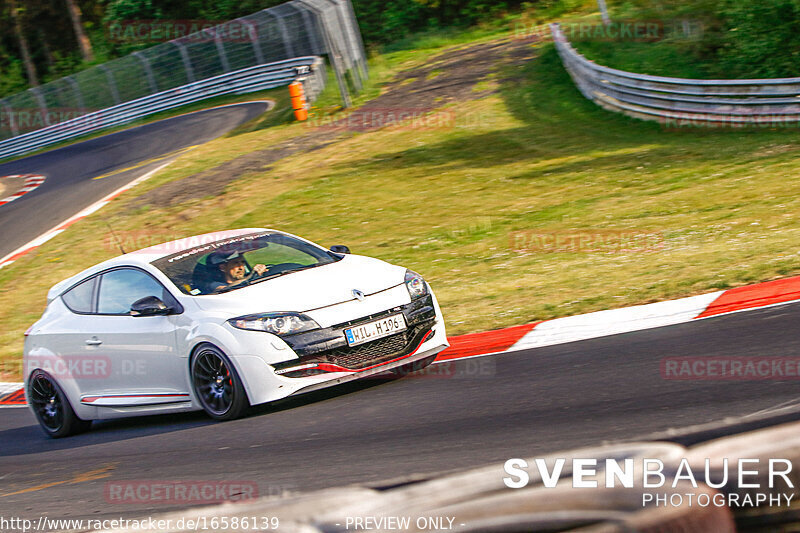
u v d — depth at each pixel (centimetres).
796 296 2239
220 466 1631
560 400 1653
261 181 7025
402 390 2008
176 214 6456
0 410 3011
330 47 10169
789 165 4759
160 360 2155
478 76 10450
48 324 2481
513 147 6831
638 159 5728
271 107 11225
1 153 14388
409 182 6194
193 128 11106
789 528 486
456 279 3694
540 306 2831
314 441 1686
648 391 1591
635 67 9206
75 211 7238
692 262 3058
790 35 7712
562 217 4547
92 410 2341
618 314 2473
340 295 2069
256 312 2011
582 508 457
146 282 2269
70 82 14462
